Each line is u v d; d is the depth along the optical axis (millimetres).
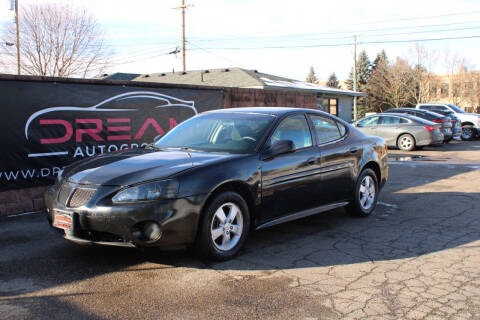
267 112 5602
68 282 3941
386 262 4539
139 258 4582
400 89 55438
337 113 28359
